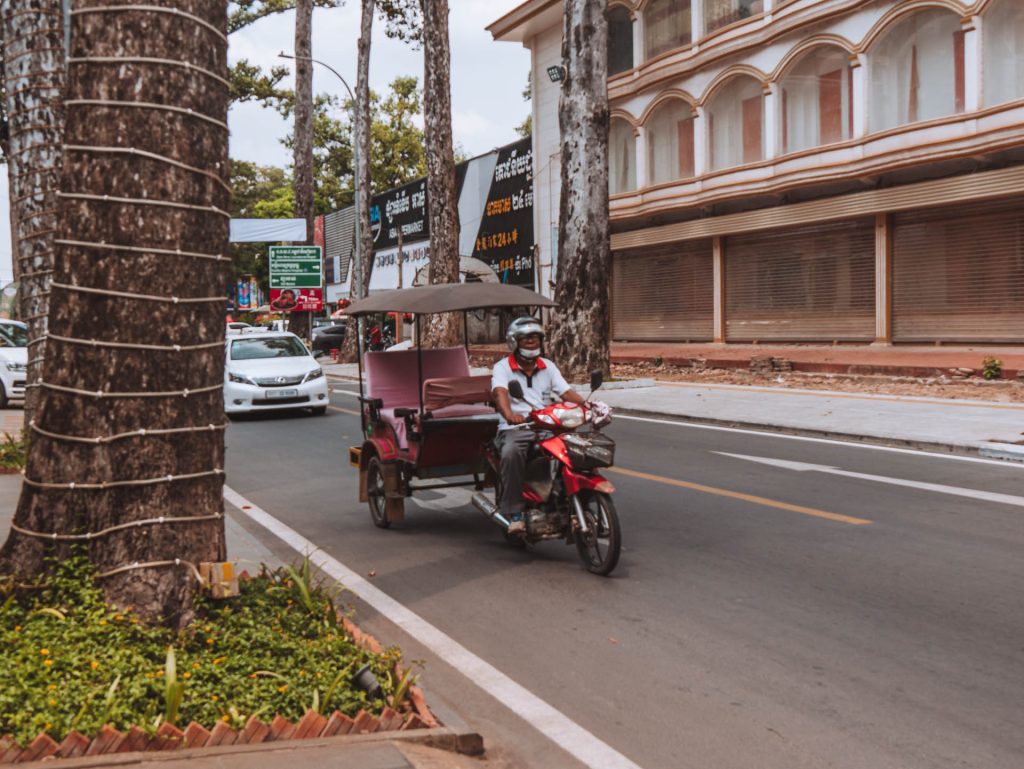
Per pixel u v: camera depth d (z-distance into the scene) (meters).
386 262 50.59
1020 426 12.53
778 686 4.71
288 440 14.85
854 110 22.70
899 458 11.07
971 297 21.23
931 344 22.12
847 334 24.34
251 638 4.31
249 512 9.45
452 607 6.16
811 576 6.51
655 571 6.78
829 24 23.20
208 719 3.67
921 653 5.07
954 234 21.50
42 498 4.28
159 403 4.27
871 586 6.25
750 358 23.34
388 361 9.04
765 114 25.31
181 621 4.33
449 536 8.22
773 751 4.04
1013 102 19.00
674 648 5.28
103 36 4.13
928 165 21.27
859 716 4.34
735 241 27.77
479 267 35.53
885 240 22.95
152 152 4.17
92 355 4.21
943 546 7.17
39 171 10.16
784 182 24.50
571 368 20.03
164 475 4.30
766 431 13.77
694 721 4.36
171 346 4.27
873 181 22.83
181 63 4.22
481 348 37.31
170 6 4.19
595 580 6.63
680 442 12.90
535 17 33.66
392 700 4.06
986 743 4.04
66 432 4.23
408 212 47.38
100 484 4.23
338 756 3.54
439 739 3.90
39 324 10.74
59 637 3.96
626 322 32.78
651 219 30.53
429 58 26.12
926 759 3.92
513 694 4.73
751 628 5.54
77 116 4.16
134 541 4.26
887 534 7.57
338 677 4.04
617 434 13.98
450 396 7.99
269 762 3.45
